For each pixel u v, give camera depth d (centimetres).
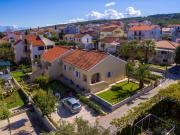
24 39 7075
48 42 6694
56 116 3058
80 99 3484
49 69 4681
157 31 9456
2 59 7062
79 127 1666
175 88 2783
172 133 2259
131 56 6084
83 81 3962
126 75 4275
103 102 3272
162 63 5791
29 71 5903
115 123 2352
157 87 3878
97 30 12600
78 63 4184
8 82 4794
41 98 2934
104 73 4019
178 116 2608
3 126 2989
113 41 8031
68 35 10881
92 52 4372
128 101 3312
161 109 2705
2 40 10025
